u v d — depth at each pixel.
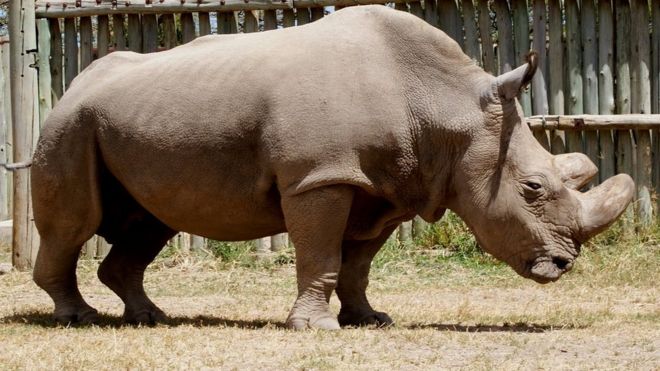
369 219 12.98
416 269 19.36
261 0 20.03
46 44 20.55
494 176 12.34
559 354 10.86
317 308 12.45
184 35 20.64
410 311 14.75
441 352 10.90
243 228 13.16
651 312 14.41
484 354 10.72
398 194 12.63
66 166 13.34
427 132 12.50
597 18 20.12
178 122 12.81
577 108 20.06
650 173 20.06
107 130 13.18
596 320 13.47
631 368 10.12
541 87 20.02
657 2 20.12
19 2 20.08
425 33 12.62
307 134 12.16
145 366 10.16
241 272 19.50
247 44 13.09
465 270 19.23
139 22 20.56
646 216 20.09
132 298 14.02
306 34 12.84
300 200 12.22
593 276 18.16
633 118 19.77
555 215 12.22
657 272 18.20
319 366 10.12
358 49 12.52
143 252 14.25
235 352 10.83
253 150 12.59
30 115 20.05
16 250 19.94
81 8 20.31
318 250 12.35
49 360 10.48
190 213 13.09
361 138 12.21
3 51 23.92
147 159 12.98
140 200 13.30
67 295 13.91
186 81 12.95
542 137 19.97
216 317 14.37
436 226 20.41
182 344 11.27
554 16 20.06
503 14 20.03
